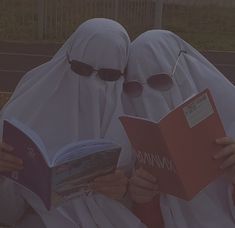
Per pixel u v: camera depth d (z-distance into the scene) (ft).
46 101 8.95
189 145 7.77
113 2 71.20
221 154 7.93
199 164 7.88
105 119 8.91
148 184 8.28
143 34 9.45
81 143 7.77
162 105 8.95
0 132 8.73
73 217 8.85
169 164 7.80
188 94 9.07
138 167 8.52
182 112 7.70
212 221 8.89
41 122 8.91
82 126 8.93
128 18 71.51
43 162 7.50
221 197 8.98
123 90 9.21
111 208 8.79
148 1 71.41
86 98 8.93
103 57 8.93
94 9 71.72
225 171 8.13
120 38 9.08
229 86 9.23
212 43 74.02
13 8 75.97
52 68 9.12
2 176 8.48
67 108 8.93
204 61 9.47
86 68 8.95
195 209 8.91
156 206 8.93
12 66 51.72
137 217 9.00
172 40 9.39
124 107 9.18
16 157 7.94
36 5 75.72
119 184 8.35
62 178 7.66
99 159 7.86
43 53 60.70
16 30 70.74
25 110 8.93
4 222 9.29
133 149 8.64
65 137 8.87
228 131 8.96
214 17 84.64
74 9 71.67
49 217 8.73
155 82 9.05
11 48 62.39
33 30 70.59
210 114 7.90
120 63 9.03
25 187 8.14
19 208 8.96
